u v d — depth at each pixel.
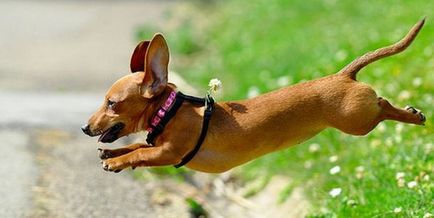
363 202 6.96
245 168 9.12
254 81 11.40
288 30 14.50
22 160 8.86
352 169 7.71
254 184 8.76
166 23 19.88
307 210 7.45
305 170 8.30
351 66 5.44
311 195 7.67
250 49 13.91
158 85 5.18
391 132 8.07
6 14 20.94
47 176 8.49
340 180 7.54
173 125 5.16
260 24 16.05
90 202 8.00
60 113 10.91
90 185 8.38
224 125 5.20
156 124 5.18
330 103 5.30
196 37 17.61
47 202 7.86
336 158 7.70
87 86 13.73
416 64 9.62
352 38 12.03
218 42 16.25
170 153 5.16
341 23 13.80
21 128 10.06
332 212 7.03
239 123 5.21
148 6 22.59
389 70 9.58
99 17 20.86
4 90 13.11
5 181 8.23
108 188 8.36
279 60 12.28
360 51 10.74
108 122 5.20
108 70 15.10
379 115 5.33
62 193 8.12
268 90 10.57
